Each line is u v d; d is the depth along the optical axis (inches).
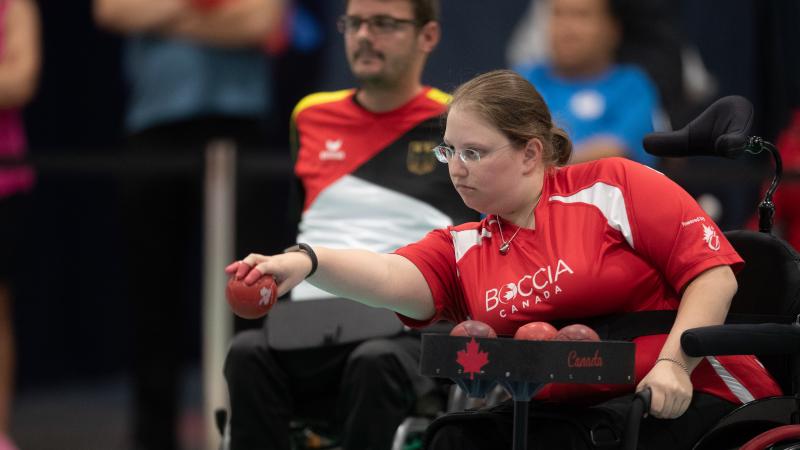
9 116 643.5
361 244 455.5
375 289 349.7
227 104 651.5
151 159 591.2
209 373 585.6
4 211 624.7
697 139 363.6
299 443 460.4
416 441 441.7
